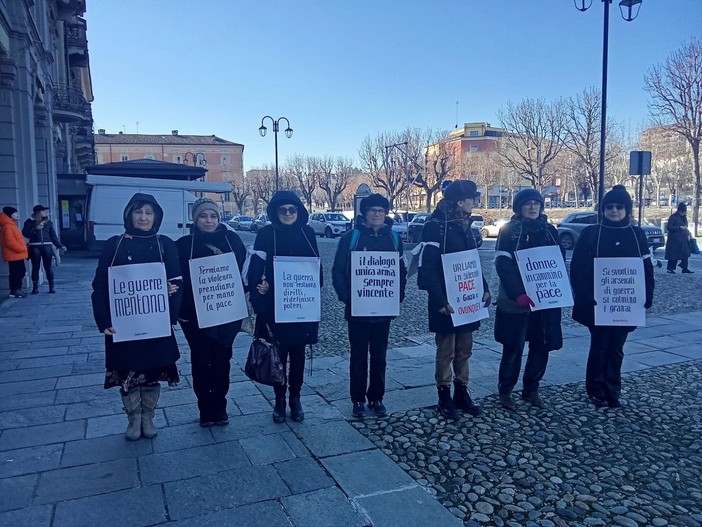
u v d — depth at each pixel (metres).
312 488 3.21
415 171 45.56
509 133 41.81
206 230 4.09
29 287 11.78
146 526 2.80
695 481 3.35
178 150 87.06
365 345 4.30
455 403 4.49
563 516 2.94
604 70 14.87
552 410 4.53
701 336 7.23
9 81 11.82
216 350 4.03
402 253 4.37
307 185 62.66
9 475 3.33
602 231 4.62
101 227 18.84
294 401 4.27
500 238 4.53
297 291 4.06
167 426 4.14
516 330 4.44
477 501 3.09
